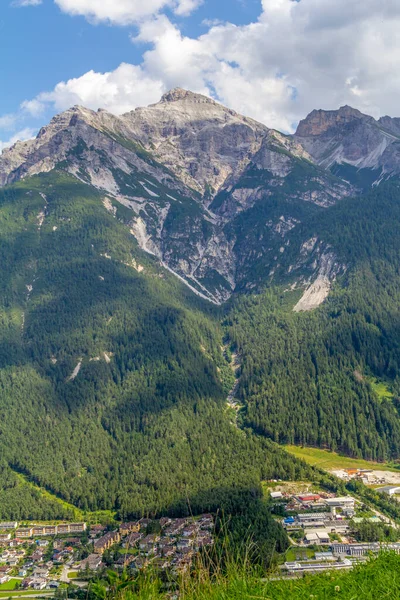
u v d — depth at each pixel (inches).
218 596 776.9
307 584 802.2
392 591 737.6
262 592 767.1
